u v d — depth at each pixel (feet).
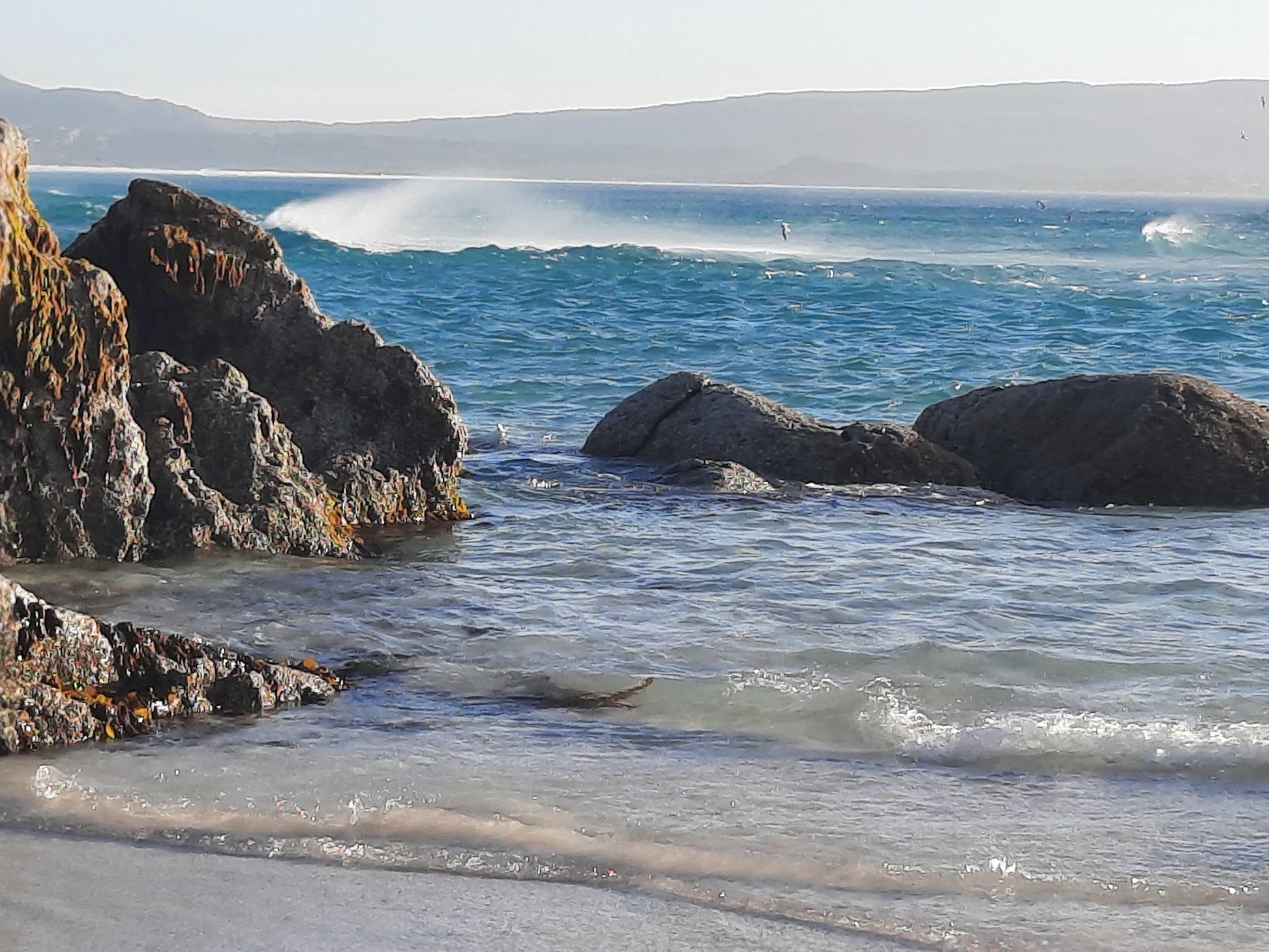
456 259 197.88
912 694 32.09
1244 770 27.63
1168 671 33.96
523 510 51.06
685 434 61.67
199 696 29.66
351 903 21.11
